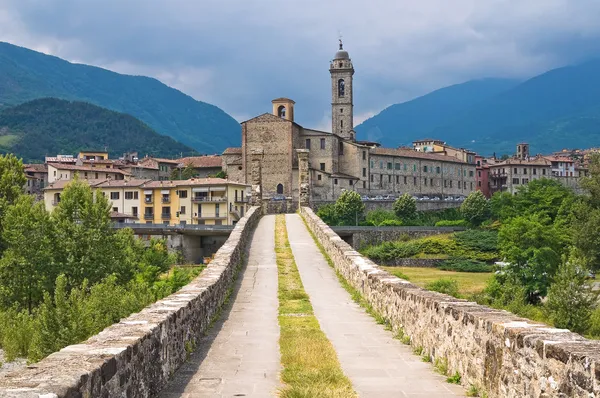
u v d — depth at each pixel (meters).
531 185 113.00
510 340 10.16
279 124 147.00
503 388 10.41
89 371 7.88
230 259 32.41
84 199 65.56
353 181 156.25
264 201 83.12
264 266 40.28
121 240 66.75
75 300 35.22
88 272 62.06
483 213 132.00
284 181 146.25
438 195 181.62
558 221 84.94
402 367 14.76
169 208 128.50
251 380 13.55
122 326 11.91
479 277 83.81
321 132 155.00
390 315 21.06
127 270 64.75
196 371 14.42
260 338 19.12
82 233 63.50
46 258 60.94
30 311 60.06
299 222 65.94
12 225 62.44
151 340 11.56
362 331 20.41
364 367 14.80
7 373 7.76
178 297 17.64
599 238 75.19
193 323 17.33
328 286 32.91
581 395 7.82
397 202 143.88
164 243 97.50
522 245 68.00
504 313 12.37
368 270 27.28
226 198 126.06
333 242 40.97
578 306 49.84
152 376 11.59
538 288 65.38
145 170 175.62
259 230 59.59
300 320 22.73
